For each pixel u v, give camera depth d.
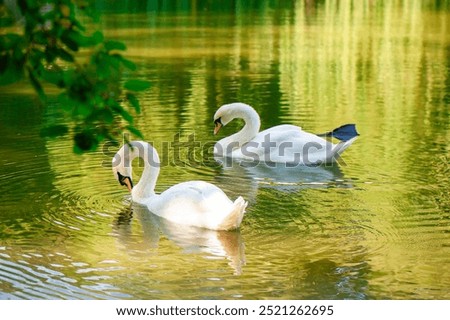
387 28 36.34
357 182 13.66
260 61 26.73
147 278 9.34
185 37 32.31
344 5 46.91
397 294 8.84
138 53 28.16
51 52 5.04
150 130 17.25
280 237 10.80
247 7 44.41
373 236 10.79
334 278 9.28
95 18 5.20
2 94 21.02
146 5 44.25
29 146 15.86
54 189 13.09
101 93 5.18
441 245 10.41
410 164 14.70
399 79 23.72
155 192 13.19
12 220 11.53
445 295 8.83
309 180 13.96
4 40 4.93
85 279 9.31
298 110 19.36
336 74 24.48
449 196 12.67
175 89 21.80
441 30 35.66
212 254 10.19
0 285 9.09
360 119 18.42
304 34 33.88
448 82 23.25
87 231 11.12
